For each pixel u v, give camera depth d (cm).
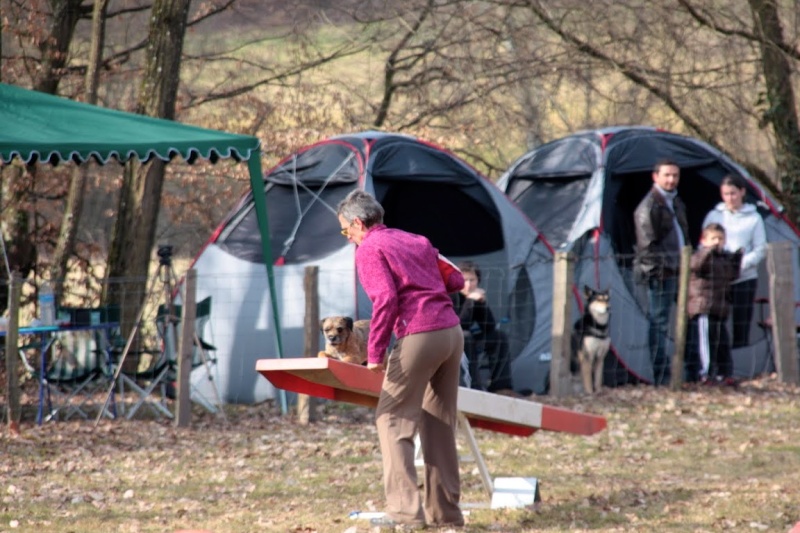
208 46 5503
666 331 3534
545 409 2066
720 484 2203
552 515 1886
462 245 3619
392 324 1655
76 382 3016
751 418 3030
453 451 1756
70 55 4803
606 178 3781
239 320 3356
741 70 5109
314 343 3058
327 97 5528
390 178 3456
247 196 3591
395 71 5688
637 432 2825
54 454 2500
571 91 5534
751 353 3722
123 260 3725
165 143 2997
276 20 5519
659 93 5206
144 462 2427
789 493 2081
